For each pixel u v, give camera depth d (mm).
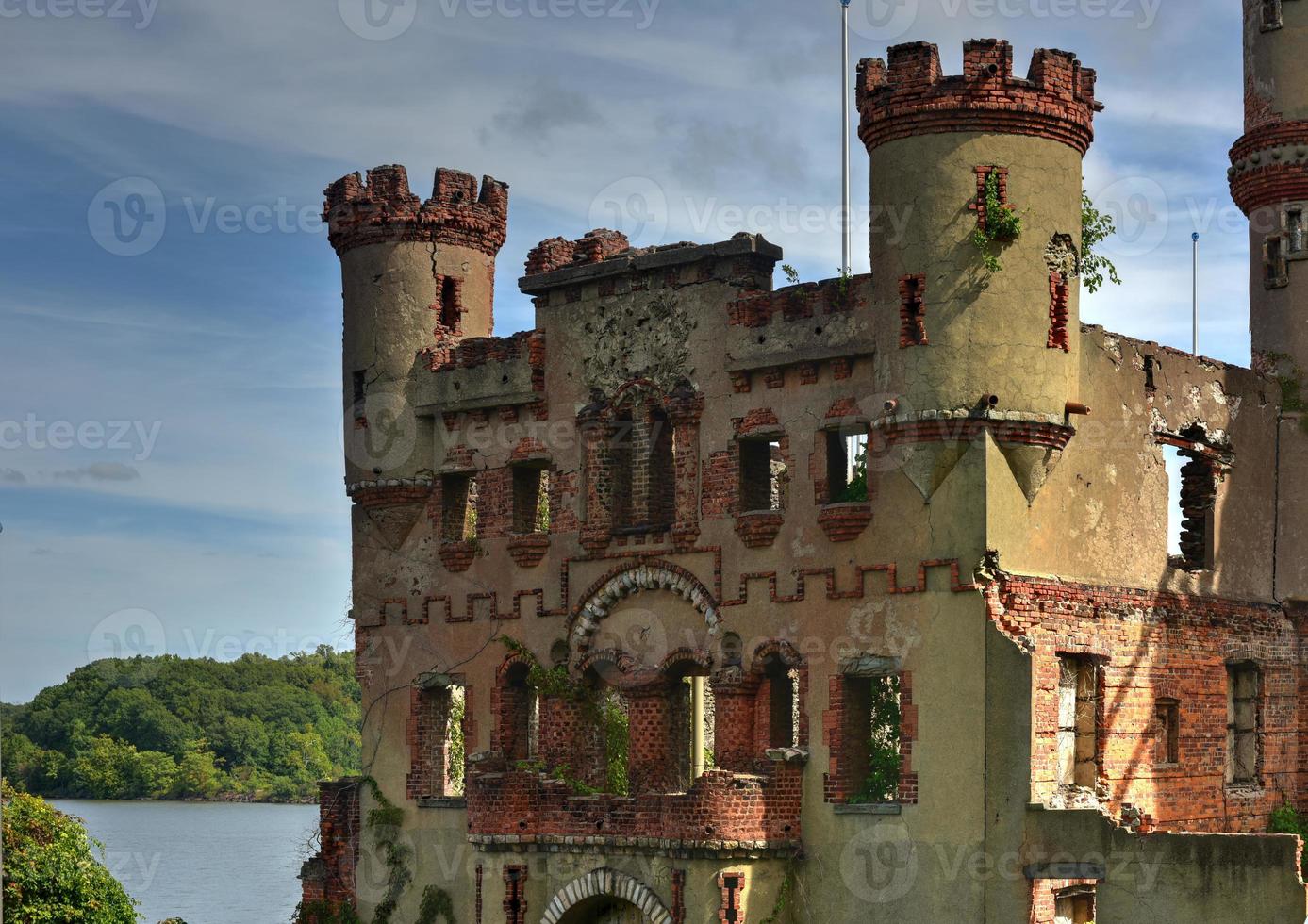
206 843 84625
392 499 44344
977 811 34906
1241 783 42281
